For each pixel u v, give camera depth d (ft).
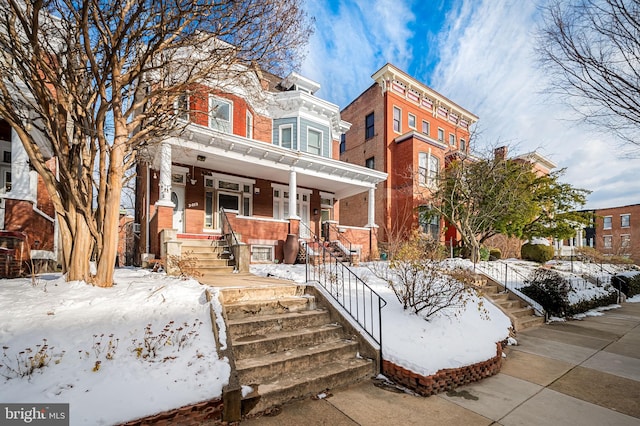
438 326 18.10
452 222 46.88
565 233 50.90
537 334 24.54
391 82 67.21
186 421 9.62
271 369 12.82
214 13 18.34
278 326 15.93
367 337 15.85
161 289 16.49
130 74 18.07
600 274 50.06
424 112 73.26
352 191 54.90
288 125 49.96
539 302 31.19
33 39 15.24
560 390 14.12
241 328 14.76
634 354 19.60
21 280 19.54
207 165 40.27
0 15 16.62
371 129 70.74
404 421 11.05
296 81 54.80
